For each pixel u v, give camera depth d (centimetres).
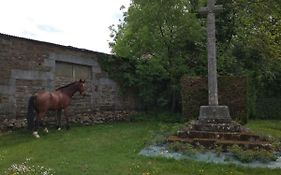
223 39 1902
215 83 1111
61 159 817
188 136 1027
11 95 1202
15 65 1221
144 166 766
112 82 1677
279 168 772
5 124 1170
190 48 1748
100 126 1424
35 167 745
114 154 883
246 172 754
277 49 1772
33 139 1073
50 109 1235
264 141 974
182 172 742
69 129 1298
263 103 2117
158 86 1783
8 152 896
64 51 1426
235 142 948
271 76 2030
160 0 1616
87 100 1545
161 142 1005
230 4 1836
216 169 761
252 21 1783
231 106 1384
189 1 1769
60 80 1409
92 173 707
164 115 1712
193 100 1463
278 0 1656
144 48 1714
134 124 1532
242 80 1389
